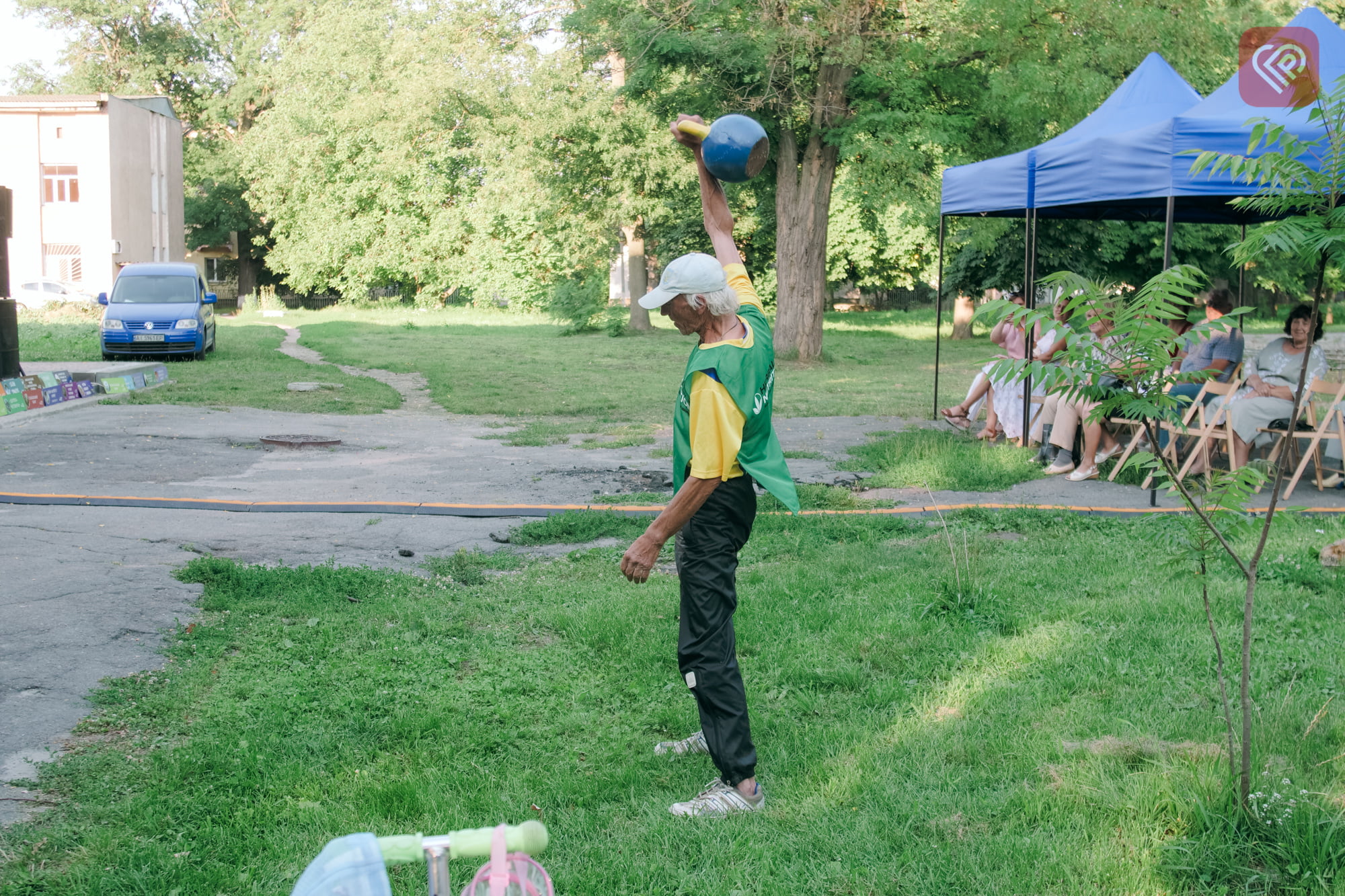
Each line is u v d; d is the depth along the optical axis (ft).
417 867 10.38
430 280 155.84
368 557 23.25
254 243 175.63
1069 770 12.06
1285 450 10.25
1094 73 64.28
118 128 130.82
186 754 12.66
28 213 128.16
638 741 13.62
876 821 11.15
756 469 11.46
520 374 68.85
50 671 15.16
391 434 42.91
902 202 72.74
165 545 23.13
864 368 76.74
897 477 32.17
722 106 74.13
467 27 103.04
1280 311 121.70
